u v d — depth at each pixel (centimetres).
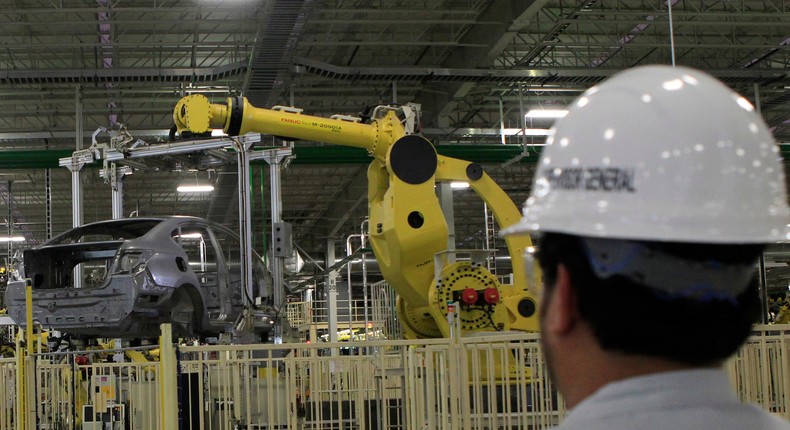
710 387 80
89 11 1694
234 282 1316
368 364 952
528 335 748
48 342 1067
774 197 82
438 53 2158
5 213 3397
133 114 2409
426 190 1006
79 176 1386
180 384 690
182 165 1395
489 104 2397
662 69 88
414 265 1010
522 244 1031
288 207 3562
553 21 1811
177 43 1917
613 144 83
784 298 2028
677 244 79
